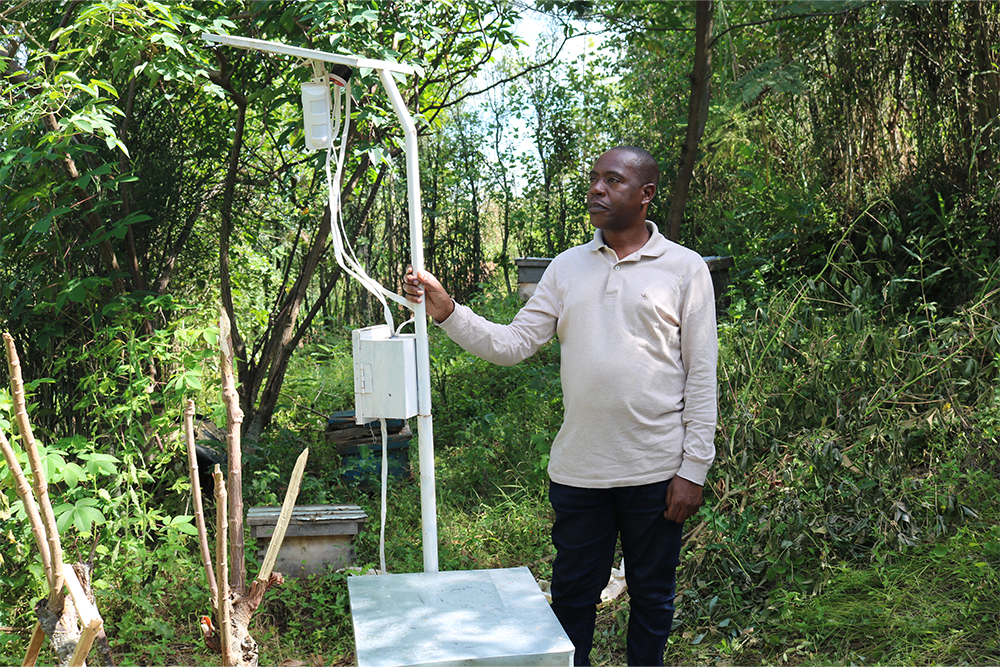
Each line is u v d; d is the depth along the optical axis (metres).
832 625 2.59
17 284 3.66
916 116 4.98
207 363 4.36
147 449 3.63
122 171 4.03
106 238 3.39
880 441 3.04
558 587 2.31
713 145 5.70
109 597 2.99
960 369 3.29
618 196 2.16
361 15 3.19
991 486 2.97
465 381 5.43
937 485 2.99
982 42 4.44
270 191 5.06
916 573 2.69
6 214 3.36
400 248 8.85
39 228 3.06
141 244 4.28
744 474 3.15
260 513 3.35
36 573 2.77
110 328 3.32
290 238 6.20
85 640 1.35
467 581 1.86
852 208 5.00
